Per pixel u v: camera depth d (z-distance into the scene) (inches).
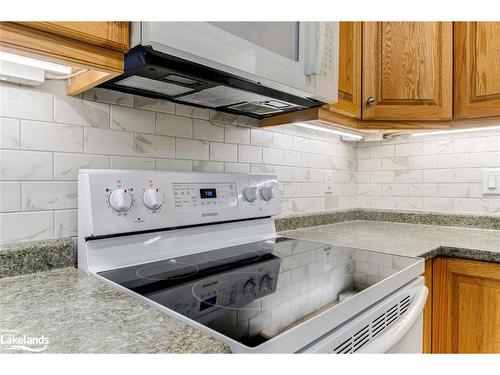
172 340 18.2
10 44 22.8
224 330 20.2
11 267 30.1
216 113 49.0
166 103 43.1
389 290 31.7
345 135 70.2
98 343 17.8
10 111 31.3
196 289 28.1
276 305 24.5
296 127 63.2
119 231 33.3
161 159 42.6
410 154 72.8
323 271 33.9
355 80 55.2
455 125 57.5
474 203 65.4
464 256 46.0
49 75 32.9
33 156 32.6
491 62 53.3
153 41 26.3
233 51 31.5
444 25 56.4
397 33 57.2
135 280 30.1
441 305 48.1
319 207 69.0
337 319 24.4
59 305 23.4
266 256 40.1
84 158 35.9
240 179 46.1
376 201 77.5
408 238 53.6
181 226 38.7
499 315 43.9
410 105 56.9
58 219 34.1
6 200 31.1
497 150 62.8
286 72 36.7
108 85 35.9
